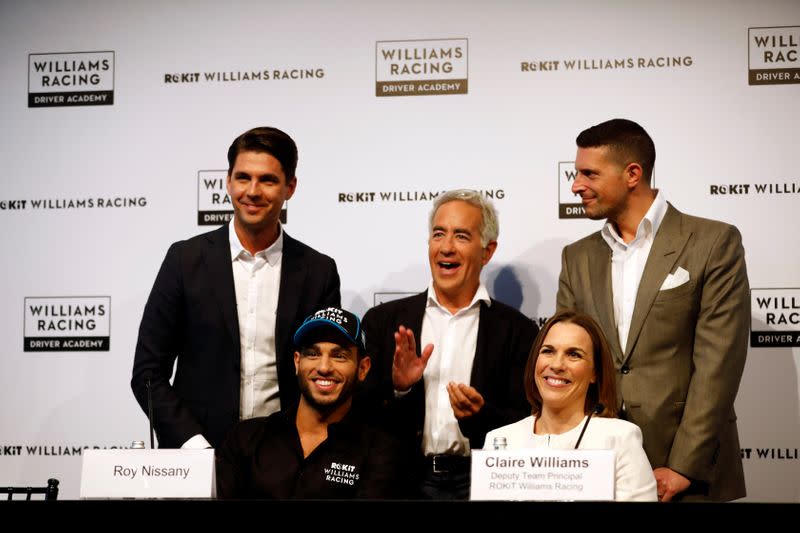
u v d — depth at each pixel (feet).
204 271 10.90
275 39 13.17
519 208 12.69
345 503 7.41
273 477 9.41
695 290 10.30
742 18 12.54
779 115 12.40
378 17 13.07
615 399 9.20
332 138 13.03
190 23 13.30
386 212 12.89
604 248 10.96
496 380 10.55
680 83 12.58
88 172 13.23
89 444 12.91
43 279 13.14
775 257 12.24
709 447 9.84
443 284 10.77
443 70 12.94
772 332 12.18
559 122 12.72
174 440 10.18
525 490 7.82
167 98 13.24
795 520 7.11
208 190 13.10
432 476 10.44
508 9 12.90
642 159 10.79
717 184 12.41
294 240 11.44
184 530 7.45
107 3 13.41
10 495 9.96
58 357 13.05
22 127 13.37
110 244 13.12
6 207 13.26
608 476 7.72
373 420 10.47
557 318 9.27
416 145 12.91
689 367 10.30
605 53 12.72
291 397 10.78
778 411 12.10
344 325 9.61
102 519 7.48
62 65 13.38
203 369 10.71
